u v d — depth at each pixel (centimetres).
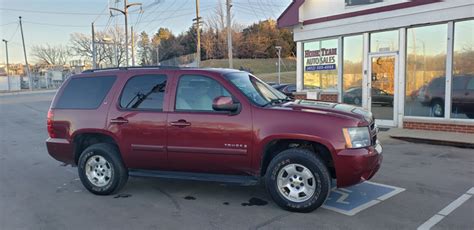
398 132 995
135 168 531
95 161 544
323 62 1272
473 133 920
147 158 513
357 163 430
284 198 458
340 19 1193
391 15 1068
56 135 568
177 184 591
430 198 502
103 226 427
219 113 478
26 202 520
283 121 450
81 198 533
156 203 504
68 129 554
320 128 438
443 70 981
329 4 1220
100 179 542
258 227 415
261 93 517
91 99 554
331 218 436
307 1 1281
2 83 6638
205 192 547
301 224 420
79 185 603
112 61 6738
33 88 6556
